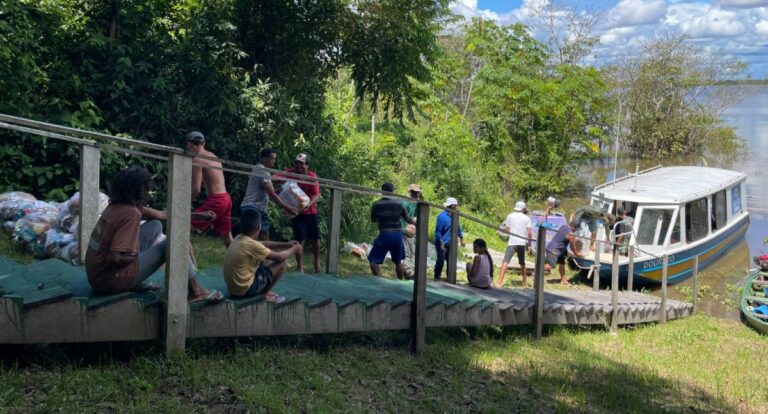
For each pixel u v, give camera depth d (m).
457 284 10.27
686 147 43.59
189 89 12.50
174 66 12.16
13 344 4.89
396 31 14.41
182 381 4.85
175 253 4.98
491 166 27.08
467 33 29.64
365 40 14.48
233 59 13.19
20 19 9.93
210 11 12.65
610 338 10.34
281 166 13.40
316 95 15.51
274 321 5.73
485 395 6.14
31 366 4.78
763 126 65.44
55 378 4.61
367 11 14.43
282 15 13.84
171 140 11.95
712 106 43.69
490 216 23.17
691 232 18.84
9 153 9.67
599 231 17.86
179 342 5.07
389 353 6.80
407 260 12.93
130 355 5.19
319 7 13.67
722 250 20.64
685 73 42.56
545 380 6.93
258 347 5.95
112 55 11.41
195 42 12.31
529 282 15.45
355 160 16.23
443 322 7.36
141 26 12.16
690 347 10.74
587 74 29.84
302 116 14.83
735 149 44.50
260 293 5.68
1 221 8.55
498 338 8.62
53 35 11.04
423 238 6.90
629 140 42.97
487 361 7.36
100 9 11.73
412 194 12.38
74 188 10.03
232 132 12.94
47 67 11.05
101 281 4.82
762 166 39.66
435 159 22.78
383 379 6.00
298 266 9.09
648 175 22.08
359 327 6.44
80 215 6.43
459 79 31.23
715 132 43.84
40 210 8.25
